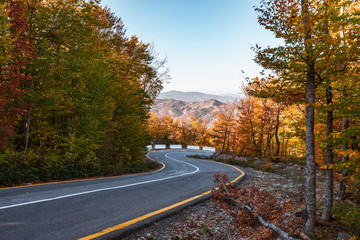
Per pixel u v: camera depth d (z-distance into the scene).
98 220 4.73
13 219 4.30
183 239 4.54
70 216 4.79
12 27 9.80
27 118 11.91
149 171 15.48
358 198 7.57
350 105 5.47
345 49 4.90
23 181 8.02
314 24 4.77
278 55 5.19
